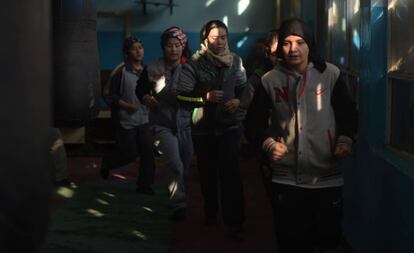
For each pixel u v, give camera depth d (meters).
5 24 1.48
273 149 4.22
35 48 1.55
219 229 6.64
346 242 5.88
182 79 6.18
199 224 6.85
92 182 9.21
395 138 4.84
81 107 3.10
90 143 11.95
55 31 3.05
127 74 8.37
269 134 4.48
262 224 6.90
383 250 4.63
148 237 6.36
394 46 4.76
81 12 3.08
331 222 4.36
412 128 4.38
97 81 3.21
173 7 12.52
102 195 8.28
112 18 12.51
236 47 12.53
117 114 8.47
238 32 12.52
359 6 5.61
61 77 3.06
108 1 12.45
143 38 12.55
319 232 4.39
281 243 4.44
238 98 6.32
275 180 4.38
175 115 6.77
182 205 6.89
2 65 1.47
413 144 4.36
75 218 7.05
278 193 4.37
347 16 6.28
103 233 6.47
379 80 4.93
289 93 4.34
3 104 1.47
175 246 6.09
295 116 4.32
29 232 1.53
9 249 1.48
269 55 5.66
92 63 3.14
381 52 4.91
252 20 12.49
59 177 8.73
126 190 8.64
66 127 3.15
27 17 1.53
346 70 6.34
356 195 5.53
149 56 12.59
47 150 1.60
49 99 1.63
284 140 4.36
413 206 3.90
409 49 4.35
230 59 6.21
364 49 5.20
